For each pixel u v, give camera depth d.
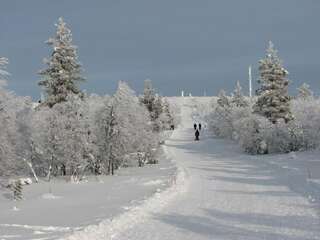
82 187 25.12
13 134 29.69
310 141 46.56
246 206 16.64
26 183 28.14
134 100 40.81
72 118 31.84
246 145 50.34
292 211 15.13
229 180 25.83
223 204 17.30
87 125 33.00
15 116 29.95
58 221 14.29
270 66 55.31
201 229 12.81
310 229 12.12
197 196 19.73
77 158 31.41
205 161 41.22
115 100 35.78
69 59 42.41
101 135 34.75
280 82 54.72
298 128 47.28
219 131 81.62
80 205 17.98
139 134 39.81
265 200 17.97
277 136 47.72
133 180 26.83
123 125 35.38
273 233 11.84
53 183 28.17
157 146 43.88
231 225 13.20
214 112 94.19
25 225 13.62
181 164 38.00
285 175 26.97
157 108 82.31
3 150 27.53
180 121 142.75
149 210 16.08
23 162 32.06
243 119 52.53
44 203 19.22
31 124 31.95
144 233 12.41
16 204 19.55
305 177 24.39
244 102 86.50
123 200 18.69
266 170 31.12
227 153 51.19
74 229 12.49
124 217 14.30
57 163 32.41
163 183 24.33
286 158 38.75
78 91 42.97
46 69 42.28
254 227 12.75
